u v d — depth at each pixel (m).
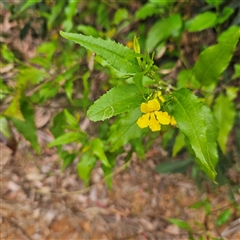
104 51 1.04
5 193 2.81
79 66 2.06
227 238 2.36
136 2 2.74
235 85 2.24
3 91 1.84
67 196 2.78
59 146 2.06
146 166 2.84
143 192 2.76
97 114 1.02
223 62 1.33
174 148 1.82
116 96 1.04
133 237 2.54
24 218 2.67
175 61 2.35
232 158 2.34
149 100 1.05
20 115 1.69
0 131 1.81
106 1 2.68
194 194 2.68
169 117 1.03
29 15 2.81
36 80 1.93
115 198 2.76
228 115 1.75
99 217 2.66
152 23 2.40
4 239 2.57
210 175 1.41
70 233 2.60
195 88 1.50
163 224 2.59
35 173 2.90
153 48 2.11
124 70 1.06
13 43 3.22
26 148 3.00
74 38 1.02
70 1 2.18
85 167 1.67
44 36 2.97
